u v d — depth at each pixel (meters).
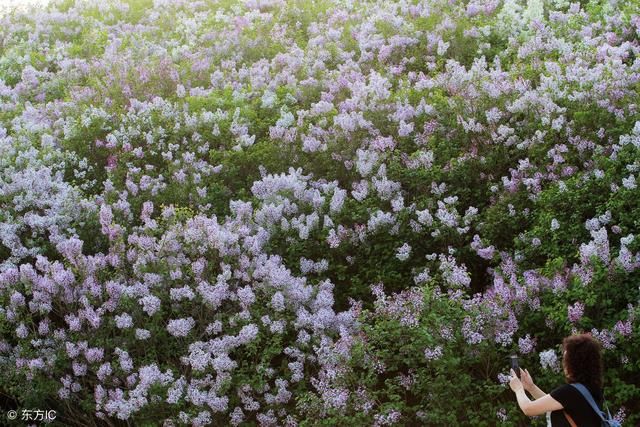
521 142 9.88
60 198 10.17
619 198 8.20
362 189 9.66
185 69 14.37
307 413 7.18
